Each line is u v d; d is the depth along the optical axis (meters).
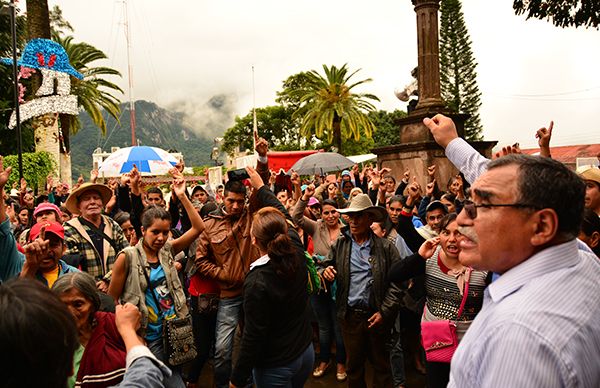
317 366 5.38
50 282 3.18
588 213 3.02
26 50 14.92
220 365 4.11
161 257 3.44
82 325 2.38
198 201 7.41
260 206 3.90
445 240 3.26
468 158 2.32
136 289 3.25
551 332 1.14
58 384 1.17
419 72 11.61
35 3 15.11
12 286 1.20
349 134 39.50
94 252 4.31
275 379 2.97
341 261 4.13
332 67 37.31
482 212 1.38
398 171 11.20
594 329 1.18
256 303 2.88
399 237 5.00
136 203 5.19
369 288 4.02
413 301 4.12
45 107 15.12
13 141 27.30
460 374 1.32
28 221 6.77
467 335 1.37
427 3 11.34
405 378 4.85
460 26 43.59
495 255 1.36
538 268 1.28
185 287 5.30
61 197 9.65
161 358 3.29
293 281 3.00
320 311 5.16
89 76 29.86
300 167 9.52
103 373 2.20
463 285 3.18
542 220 1.29
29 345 1.09
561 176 1.30
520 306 1.21
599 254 3.04
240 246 4.12
